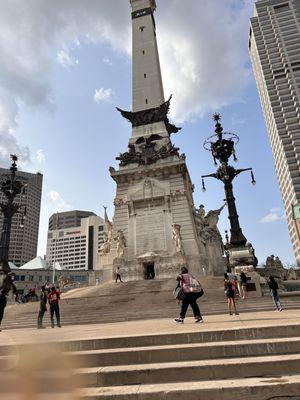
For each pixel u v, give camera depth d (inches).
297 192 4276.6
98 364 267.7
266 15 5506.9
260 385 206.4
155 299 861.2
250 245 954.7
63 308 876.6
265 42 5339.6
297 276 1648.6
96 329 470.0
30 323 756.6
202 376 235.6
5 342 318.3
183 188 1727.4
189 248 1558.8
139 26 2445.9
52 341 302.2
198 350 268.7
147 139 1962.4
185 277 473.1
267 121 5413.4
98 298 944.3
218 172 997.2
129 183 1850.4
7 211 1222.3
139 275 1545.3
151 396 208.2
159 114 2078.0
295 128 4630.9
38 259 3582.7
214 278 1250.0
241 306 722.2
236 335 299.4
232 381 221.5
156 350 271.0
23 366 229.3
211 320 479.8
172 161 1788.9
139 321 637.3
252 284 847.7
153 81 2204.7
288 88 4923.7
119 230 1676.9
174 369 238.7
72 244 5679.1
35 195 5078.7
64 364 237.3
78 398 206.2
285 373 233.9
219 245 1838.1
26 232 4773.6
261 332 299.7
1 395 188.9
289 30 5270.7
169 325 446.6
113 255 1673.2
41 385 207.0
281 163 4771.2
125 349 282.7
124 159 1947.6
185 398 206.8
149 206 1732.3
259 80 5565.9
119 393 210.5
